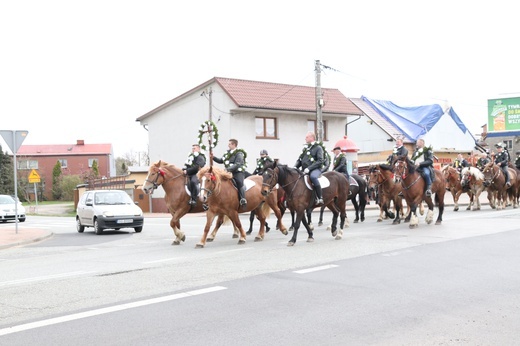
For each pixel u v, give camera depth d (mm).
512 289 7695
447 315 6430
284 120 35469
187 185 14180
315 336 5703
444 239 13086
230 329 5992
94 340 5727
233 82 34219
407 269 9297
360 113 37531
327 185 13672
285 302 7141
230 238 15453
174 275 9234
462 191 24125
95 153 84688
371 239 13445
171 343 5566
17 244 16984
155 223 25344
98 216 19938
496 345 5363
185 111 36844
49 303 7430
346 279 8531
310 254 11258
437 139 44625
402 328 5945
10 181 72125
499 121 48031
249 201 13984
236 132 33500
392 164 17172
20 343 5680
